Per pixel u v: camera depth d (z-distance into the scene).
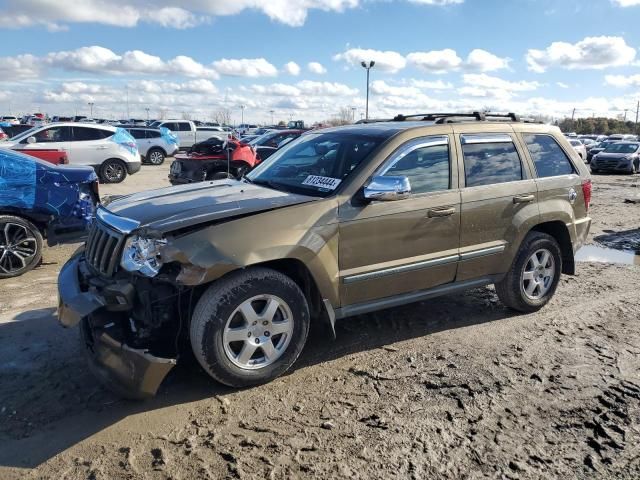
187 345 4.09
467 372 4.01
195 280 3.33
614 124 102.75
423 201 4.30
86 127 16.95
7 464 2.93
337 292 3.98
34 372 3.94
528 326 4.95
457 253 4.56
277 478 2.82
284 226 3.67
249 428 3.27
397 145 4.27
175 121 31.05
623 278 6.61
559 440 3.19
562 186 5.30
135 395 3.33
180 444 3.11
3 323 4.87
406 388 3.77
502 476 2.86
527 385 3.83
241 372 3.62
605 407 3.55
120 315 3.49
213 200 3.90
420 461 2.97
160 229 3.35
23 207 6.38
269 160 5.10
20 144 15.89
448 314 5.21
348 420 3.36
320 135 4.93
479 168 4.74
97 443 3.12
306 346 4.45
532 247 5.07
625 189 18.02
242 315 3.58
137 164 17.88
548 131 5.44
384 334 4.70
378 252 4.12
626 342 4.62
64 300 3.54
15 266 6.48
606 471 2.91
